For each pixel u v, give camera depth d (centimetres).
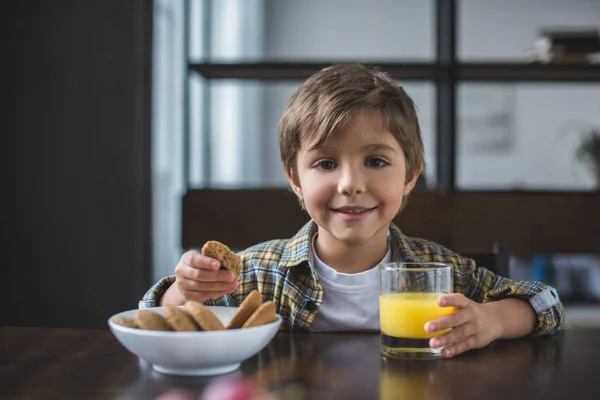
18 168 221
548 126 390
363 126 85
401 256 103
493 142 390
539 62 225
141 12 224
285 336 80
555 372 64
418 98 388
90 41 222
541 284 87
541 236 219
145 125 227
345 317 98
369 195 85
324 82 94
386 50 402
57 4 221
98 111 223
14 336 80
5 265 222
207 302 104
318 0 403
